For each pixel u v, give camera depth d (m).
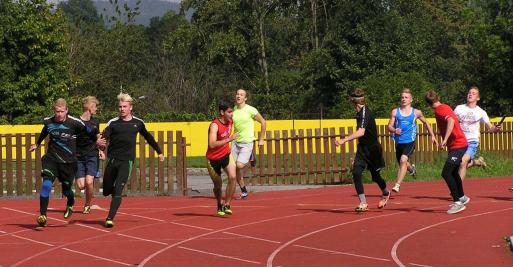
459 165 14.11
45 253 10.82
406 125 15.65
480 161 19.88
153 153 18.75
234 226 13.08
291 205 15.86
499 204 15.57
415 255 10.34
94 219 14.05
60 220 13.97
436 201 16.06
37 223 13.59
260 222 13.49
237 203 16.33
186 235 12.23
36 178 18.80
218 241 11.66
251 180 21.02
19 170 18.56
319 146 21.97
